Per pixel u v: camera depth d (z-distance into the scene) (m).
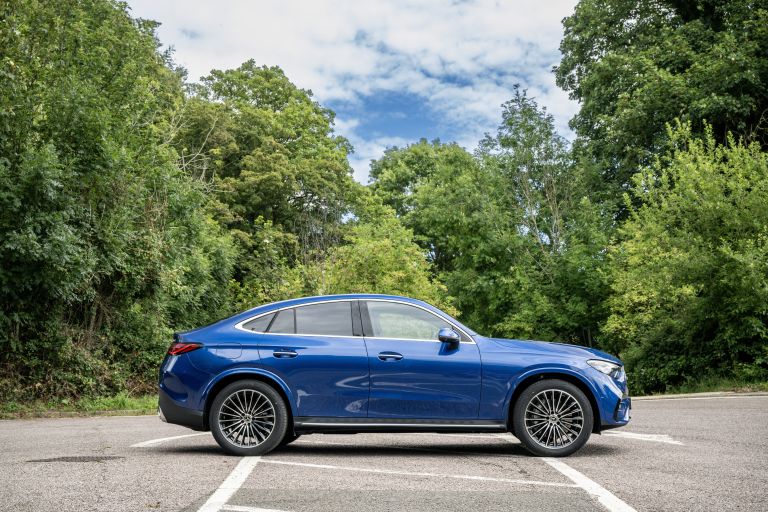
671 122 27.27
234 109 43.34
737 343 18.69
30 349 16.14
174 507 5.09
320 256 27.62
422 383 7.68
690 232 18.80
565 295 31.94
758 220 17.98
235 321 8.05
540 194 35.03
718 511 4.98
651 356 21.30
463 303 36.75
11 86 15.37
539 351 7.86
